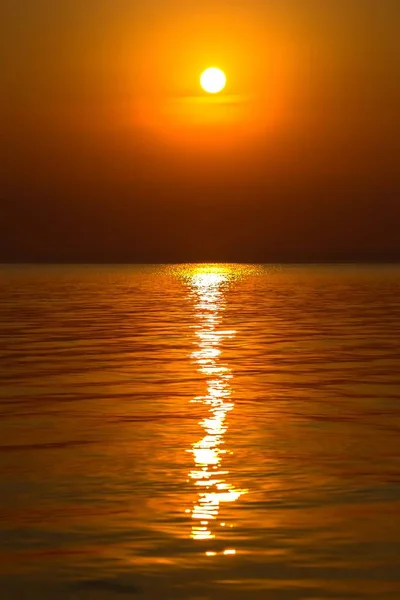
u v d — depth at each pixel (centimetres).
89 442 1733
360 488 1355
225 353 3509
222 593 929
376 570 993
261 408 2164
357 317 5756
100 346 3819
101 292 10581
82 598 919
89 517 1203
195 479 1415
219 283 14462
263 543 1089
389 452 1625
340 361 3228
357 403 2239
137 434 1819
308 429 1872
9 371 2933
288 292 10431
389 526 1156
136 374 2842
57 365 3108
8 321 5453
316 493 1326
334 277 18375
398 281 14962
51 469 1494
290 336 4306
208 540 1103
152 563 1020
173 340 4094
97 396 2366
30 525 1168
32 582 963
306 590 935
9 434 1827
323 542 1092
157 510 1237
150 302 8006
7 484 1392
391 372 2895
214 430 1859
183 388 2519
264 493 1328
